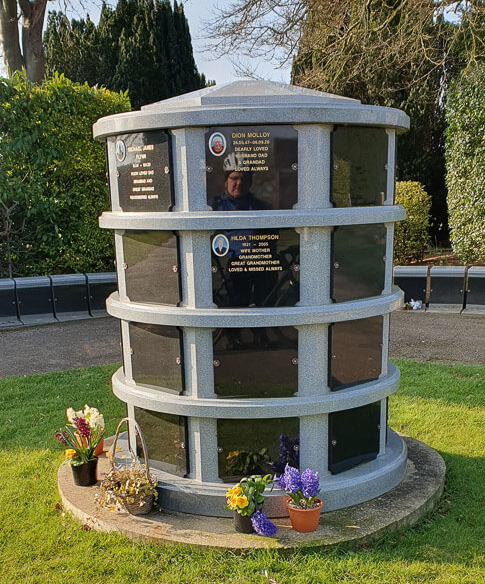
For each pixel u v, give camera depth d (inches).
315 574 101.0
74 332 318.7
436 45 446.3
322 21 433.4
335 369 121.0
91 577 104.3
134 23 757.9
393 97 497.4
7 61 507.8
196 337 117.9
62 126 368.8
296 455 121.6
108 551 110.8
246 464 121.3
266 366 118.3
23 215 370.3
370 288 124.3
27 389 219.9
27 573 105.5
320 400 118.4
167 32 807.7
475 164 394.6
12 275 374.9
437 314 344.5
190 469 124.3
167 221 113.9
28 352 278.8
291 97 115.3
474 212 401.1
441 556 108.5
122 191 124.5
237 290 115.3
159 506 122.4
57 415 191.9
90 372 241.0
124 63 730.2
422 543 112.8
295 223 111.2
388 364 145.6
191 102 116.4
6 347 288.7
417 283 359.6
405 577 101.5
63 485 134.3
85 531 118.5
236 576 101.0
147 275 123.0
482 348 267.9
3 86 346.3
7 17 496.1
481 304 349.7
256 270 114.5
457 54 445.4
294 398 118.4
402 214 127.9
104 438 164.1
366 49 390.9
